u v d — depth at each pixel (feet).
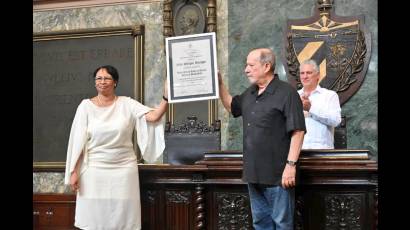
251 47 22.86
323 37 21.98
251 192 12.78
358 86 21.56
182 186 15.39
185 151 20.57
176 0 24.04
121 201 14.55
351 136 21.54
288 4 22.58
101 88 14.90
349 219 14.02
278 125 12.26
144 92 24.22
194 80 14.51
